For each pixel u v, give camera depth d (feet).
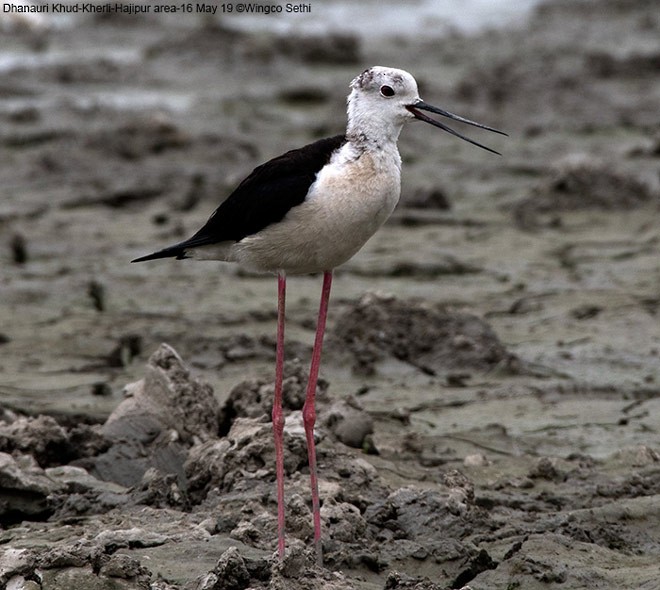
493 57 111.96
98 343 46.91
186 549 27.76
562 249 60.18
